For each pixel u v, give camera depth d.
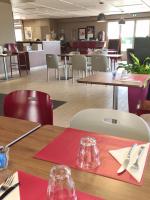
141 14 12.56
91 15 13.60
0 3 7.57
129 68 3.43
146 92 3.19
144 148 1.05
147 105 2.73
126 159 0.96
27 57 9.21
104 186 0.79
